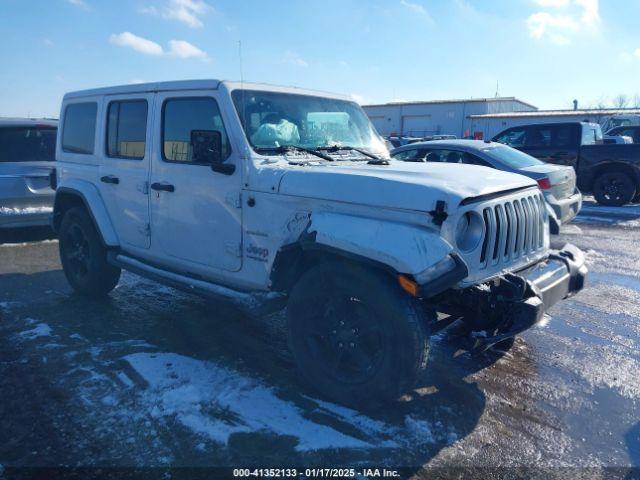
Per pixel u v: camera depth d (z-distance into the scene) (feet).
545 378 13.47
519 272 12.35
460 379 13.30
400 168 12.92
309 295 11.80
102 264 18.19
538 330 16.79
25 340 15.10
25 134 26.30
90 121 17.98
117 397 11.91
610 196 43.86
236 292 13.55
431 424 11.21
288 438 10.50
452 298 11.55
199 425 10.82
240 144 13.10
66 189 18.48
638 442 10.80
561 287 12.55
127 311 17.72
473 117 130.31
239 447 10.19
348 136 16.16
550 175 26.45
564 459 10.19
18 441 10.38
